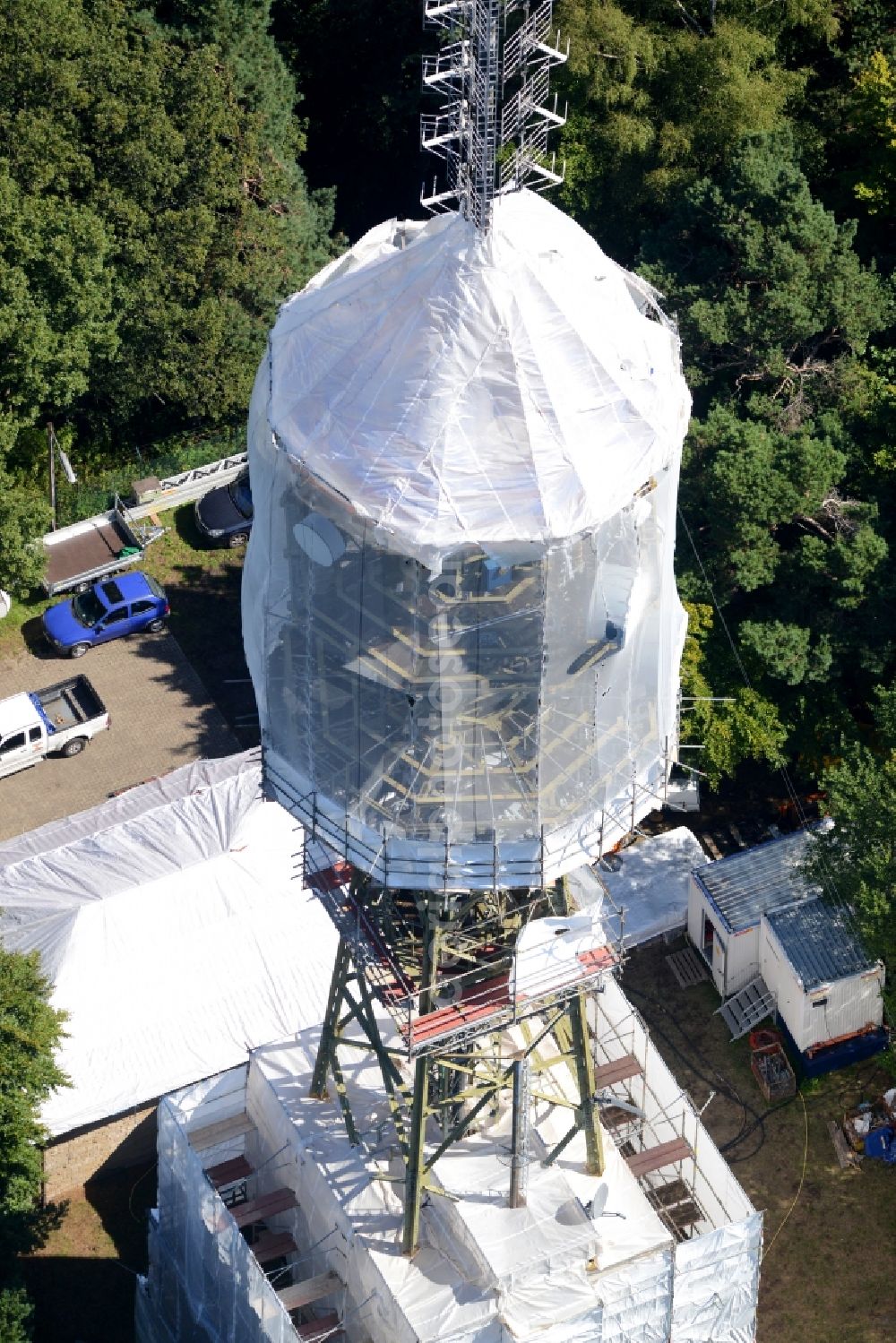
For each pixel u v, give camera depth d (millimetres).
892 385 68562
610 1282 45125
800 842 62375
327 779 40375
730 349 70375
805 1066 59625
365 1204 47688
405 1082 51000
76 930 58156
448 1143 46281
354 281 40375
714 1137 58500
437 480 37469
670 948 63719
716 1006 62062
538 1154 47812
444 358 38000
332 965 59188
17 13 72312
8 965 53781
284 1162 50719
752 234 70000
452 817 39000
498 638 37500
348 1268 47812
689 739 65500
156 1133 58156
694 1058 60625
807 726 67438
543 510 37156
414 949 44250
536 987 42000
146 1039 57406
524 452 37594
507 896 44219
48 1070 53000
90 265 71500
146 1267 56031
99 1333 54531
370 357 38906
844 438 68688
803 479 65125
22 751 69500
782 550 68875
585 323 38719
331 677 39250
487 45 36062
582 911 45344
